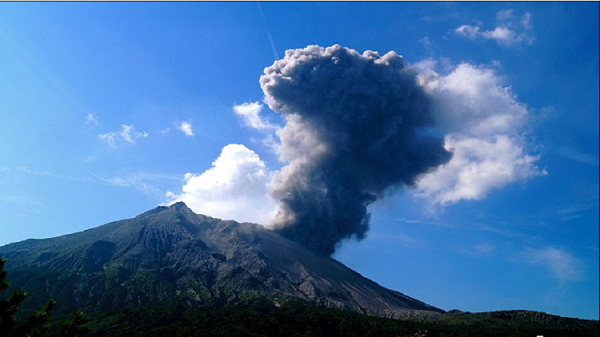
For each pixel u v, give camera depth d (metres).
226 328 117.62
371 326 136.12
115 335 115.56
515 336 123.62
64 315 144.75
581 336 128.38
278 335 120.94
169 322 137.38
